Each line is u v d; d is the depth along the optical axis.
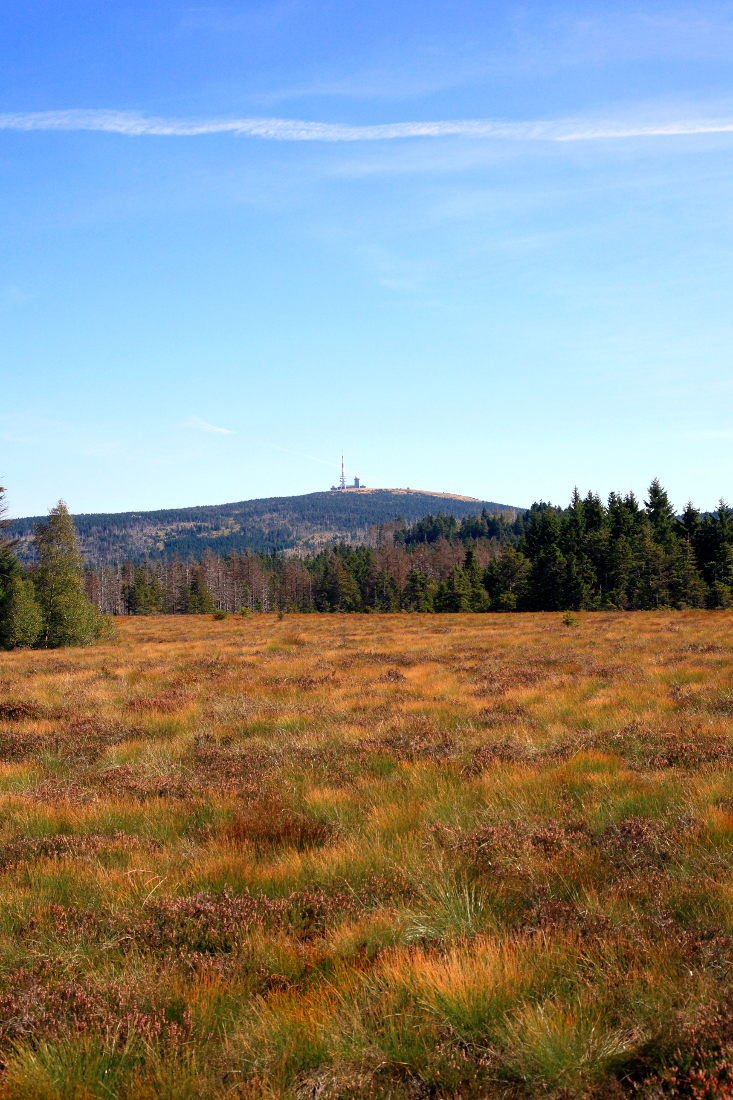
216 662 21.92
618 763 8.16
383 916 4.43
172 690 15.48
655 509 83.06
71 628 34.44
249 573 133.00
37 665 22.72
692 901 4.54
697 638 25.84
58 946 4.22
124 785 8.02
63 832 6.60
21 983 3.84
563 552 79.25
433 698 13.93
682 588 65.00
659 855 5.29
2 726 11.70
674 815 6.14
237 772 8.62
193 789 7.76
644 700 12.55
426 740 9.88
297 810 6.93
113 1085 3.07
